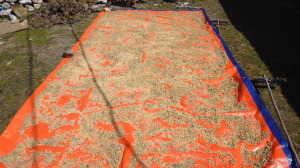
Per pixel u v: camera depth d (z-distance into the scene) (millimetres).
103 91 3818
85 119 3320
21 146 2982
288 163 2637
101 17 6508
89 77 4148
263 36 5523
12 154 2895
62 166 2738
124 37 5426
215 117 3312
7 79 4211
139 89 3855
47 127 3223
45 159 2820
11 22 6223
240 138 3006
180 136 3051
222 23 6172
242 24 6137
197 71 4258
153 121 3266
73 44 5297
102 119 3309
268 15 6625
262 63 4559
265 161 2699
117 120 3283
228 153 2830
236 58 4738
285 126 3250
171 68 4340
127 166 2697
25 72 4383
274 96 3756
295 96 3740
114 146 2938
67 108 3514
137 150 2871
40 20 6234
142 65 4441
